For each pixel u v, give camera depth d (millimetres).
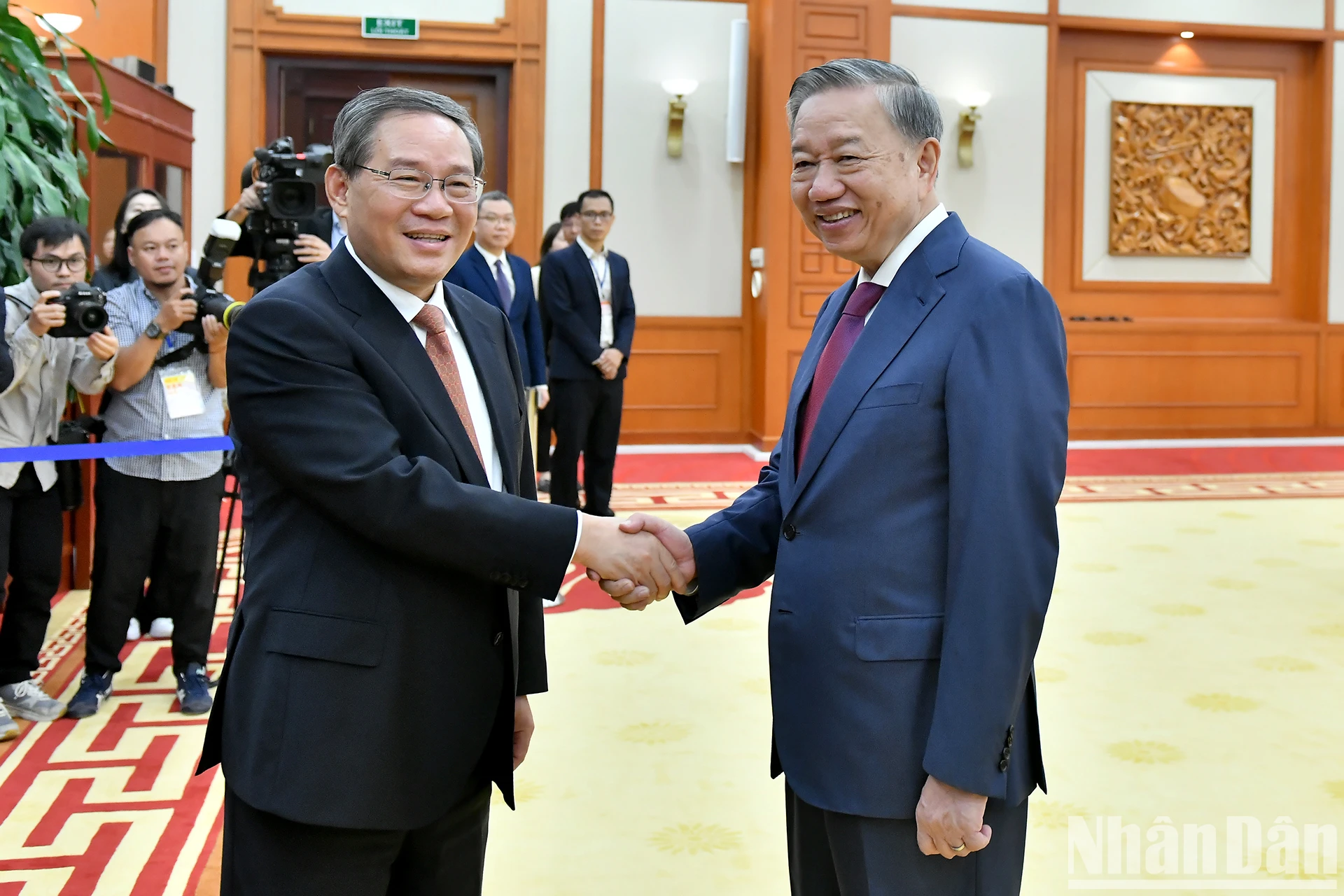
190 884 2418
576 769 3053
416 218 1542
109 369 3398
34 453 3143
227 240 3344
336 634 1499
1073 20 8820
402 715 1532
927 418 1521
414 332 1633
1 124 3465
